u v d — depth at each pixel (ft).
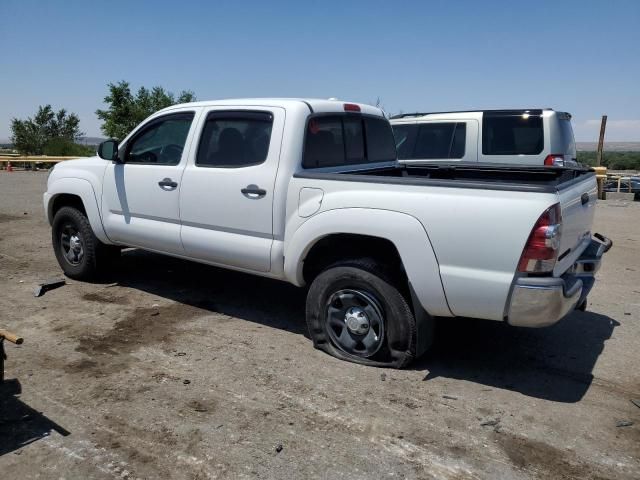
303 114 14.87
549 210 11.27
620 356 14.82
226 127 15.94
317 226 13.85
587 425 11.34
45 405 11.80
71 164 20.31
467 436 10.89
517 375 13.60
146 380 12.97
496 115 27.99
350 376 13.33
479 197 11.87
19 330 15.89
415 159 29.71
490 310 12.09
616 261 26.09
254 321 16.98
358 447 10.48
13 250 26.07
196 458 10.08
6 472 9.62
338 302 14.21
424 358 14.46
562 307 11.76
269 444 10.53
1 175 77.41
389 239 12.81
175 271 22.35
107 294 19.33
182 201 16.62
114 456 10.11
